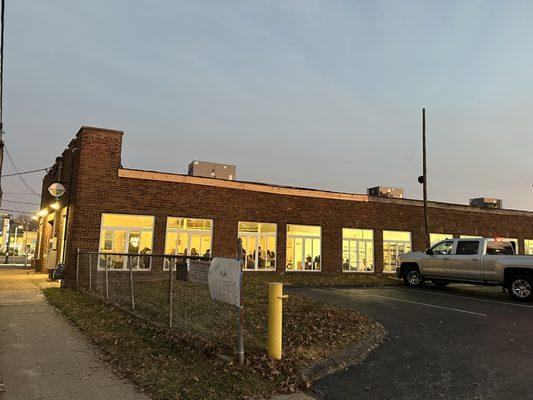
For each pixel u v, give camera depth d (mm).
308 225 22406
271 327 6348
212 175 23625
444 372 6203
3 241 81375
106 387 5289
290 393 5270
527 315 10578
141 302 10336
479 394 5371
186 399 4902
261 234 21141
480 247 14945
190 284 7832
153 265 18234
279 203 21609
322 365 6195
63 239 19547
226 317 6879
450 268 15805
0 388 5211
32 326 8875
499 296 14617
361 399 5199
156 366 5996
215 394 5043
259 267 20906
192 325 7613
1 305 11570
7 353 6754
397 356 7000
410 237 25359
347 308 10938
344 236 23500
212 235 19781
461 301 13047
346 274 22844
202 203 19672
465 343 7828
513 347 7551
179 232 19141
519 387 5609
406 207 25328
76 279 16094
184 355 6488
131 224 18234
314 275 21438
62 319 9680
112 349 6898
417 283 17406
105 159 17859
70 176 18969
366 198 24141
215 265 6906
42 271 25922
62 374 5770
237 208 20500
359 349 7156
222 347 6645
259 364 6012
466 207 27422
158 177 18797
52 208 22953
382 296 14047
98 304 11320
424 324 9438
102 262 13203
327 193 23016
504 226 28672
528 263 13211
